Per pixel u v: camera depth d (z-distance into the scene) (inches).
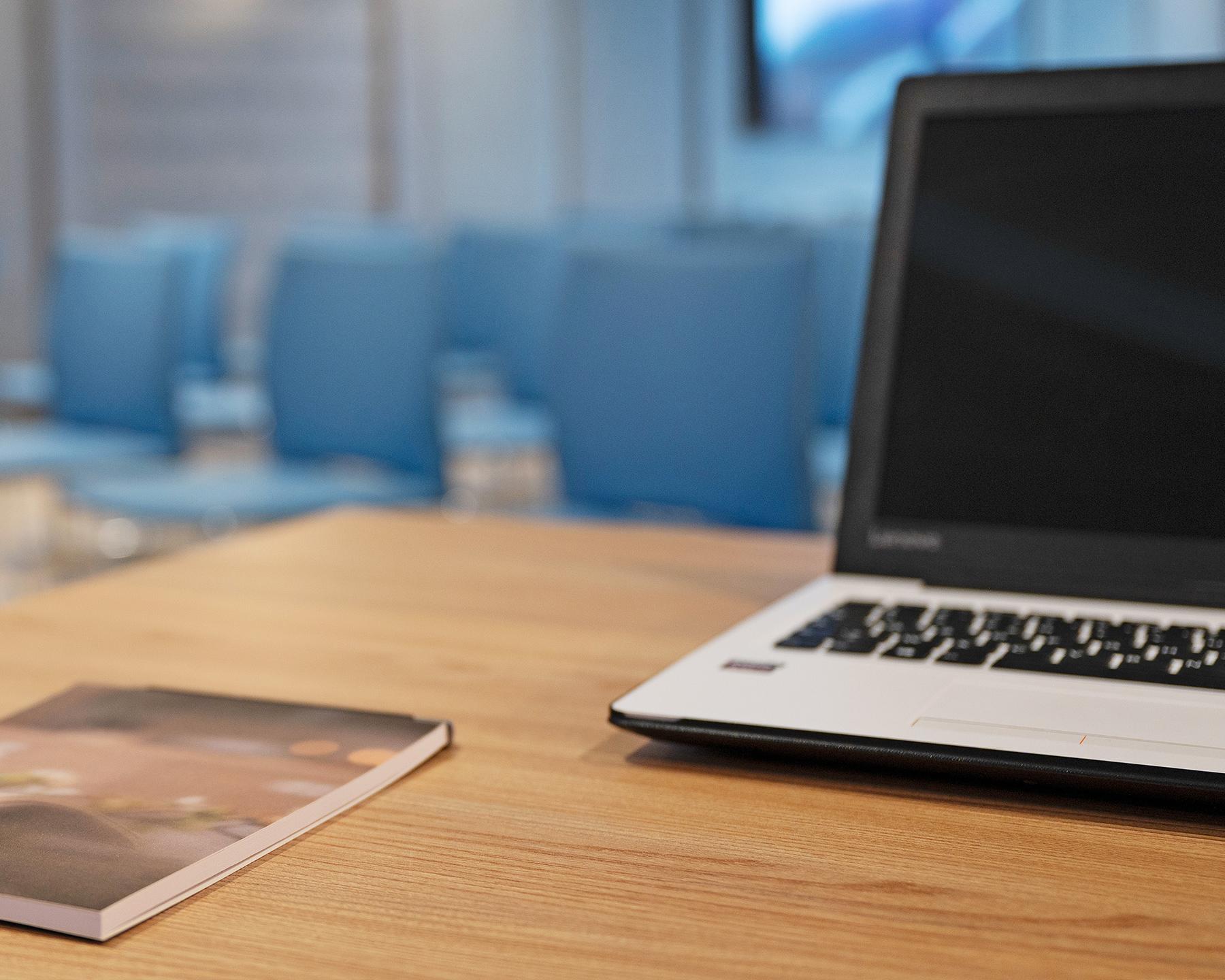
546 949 15.5
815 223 159.9
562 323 83.7
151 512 95.2
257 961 15.4
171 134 277.9
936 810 19.6
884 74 285.9
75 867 16.8
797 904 16.6
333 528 42.1
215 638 29.5
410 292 99.2
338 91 289.0
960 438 28.4
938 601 26.7
